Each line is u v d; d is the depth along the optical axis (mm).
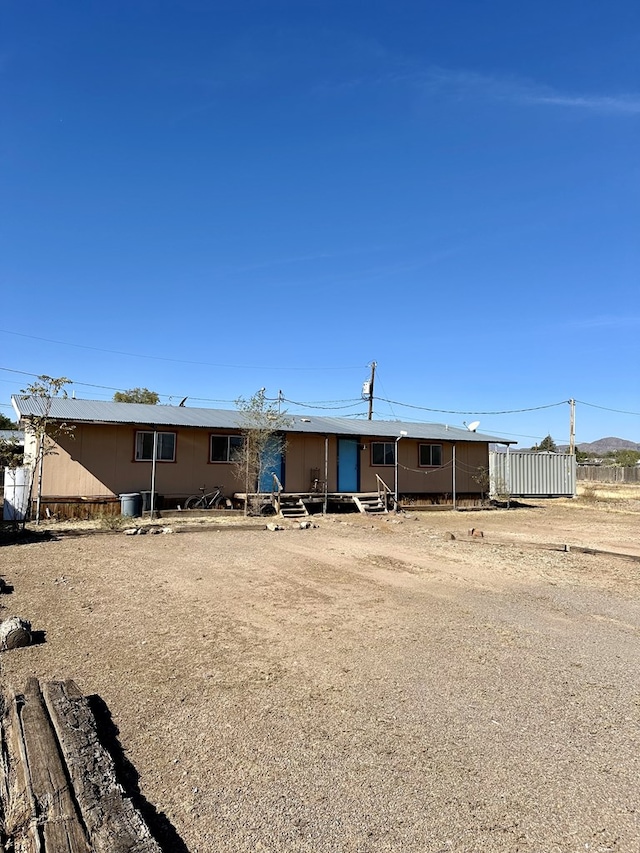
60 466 16328
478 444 24375
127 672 4797
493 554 11141
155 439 17000
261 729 3816
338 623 6305
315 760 3432
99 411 17422
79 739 3484
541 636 5883
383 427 23172
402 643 5613
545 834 2762
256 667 4941
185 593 7656
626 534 15336
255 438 18297
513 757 3480
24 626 5594
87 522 15398
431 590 7992
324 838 2730
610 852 2635
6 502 14656
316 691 4441
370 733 3770
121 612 6660
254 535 13695
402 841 2709
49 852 2521
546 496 29250
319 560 10344
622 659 5223
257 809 2953
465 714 4062
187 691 4422
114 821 2715
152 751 3529
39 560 9984
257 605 7066
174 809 2953
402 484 22266
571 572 9391
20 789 3076
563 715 4059
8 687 4418
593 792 3121
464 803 3010
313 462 20547
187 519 16375
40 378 14875
